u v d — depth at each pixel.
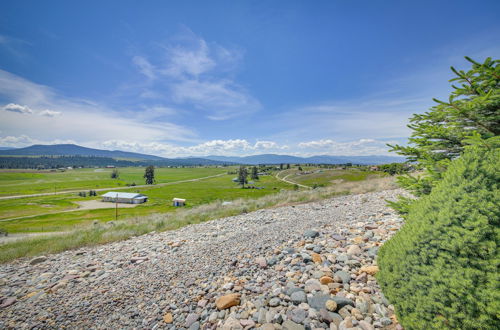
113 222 16.92
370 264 4.36
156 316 3.78
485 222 2.07
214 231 10.05
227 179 192.38
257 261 5.28
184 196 103.25
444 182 2.66
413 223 2.68
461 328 1.94
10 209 79.69
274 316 3.18
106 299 4.50
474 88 3.16
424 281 2.22
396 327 2.70
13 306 4.51
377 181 19.03
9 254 8.31
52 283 5.55
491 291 1.83
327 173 147.38
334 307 3.14
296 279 4.16
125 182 180.12
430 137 4.00
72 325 3.74
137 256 7.35
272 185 135.50
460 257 2.11
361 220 7.77
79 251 8.49
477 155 2.52
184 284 4.77
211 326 3.28
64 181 183.12
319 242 5.96
